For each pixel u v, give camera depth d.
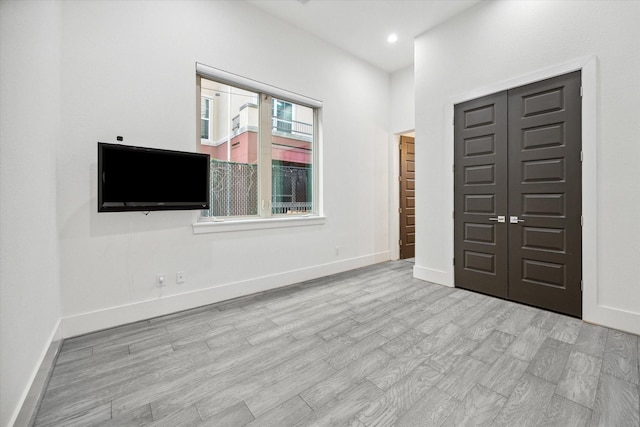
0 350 1.16
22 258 1.40
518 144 2.89
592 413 1.39
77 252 2.26
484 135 3.16
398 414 1.41
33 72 1.61
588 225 2.44
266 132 3.51
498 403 1.47
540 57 2.72
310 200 4.09
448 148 3.48
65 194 2.20
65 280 2.21
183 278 2.78
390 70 4.94
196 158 2.73
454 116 3.44
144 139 2.54
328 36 3.89
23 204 1.44
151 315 2.59
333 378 1.71
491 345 2.07
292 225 3.66
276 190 3.70
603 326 2.37
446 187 3.52
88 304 2.30
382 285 3.59
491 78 3.08
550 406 1.45
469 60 3.27
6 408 1.20
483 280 3.22
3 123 1.24
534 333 2.25
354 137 4.46
